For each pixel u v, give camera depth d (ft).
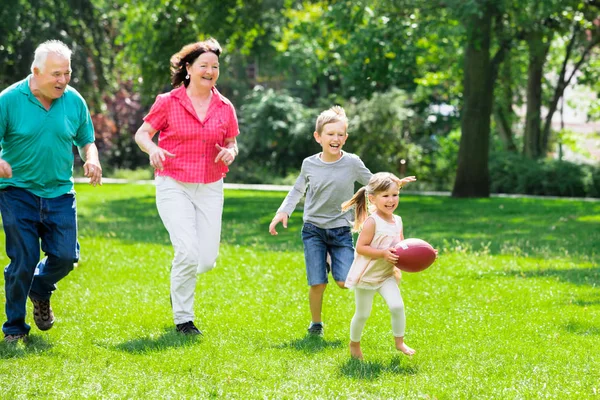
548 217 74.79
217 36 102.94
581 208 85.71
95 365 23.35
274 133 154.10
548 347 25.93
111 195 103.65
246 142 155.74
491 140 148.25
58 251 26.32
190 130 28.25
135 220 71.61
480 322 29.86
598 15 119.85
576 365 23.47
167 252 48.85
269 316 31.19
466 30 89.51
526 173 123.54
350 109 140.05
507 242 54.03
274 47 121.70
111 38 136.87
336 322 30.19
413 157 139.85
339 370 22.94
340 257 28.12
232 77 163.02
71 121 26.66
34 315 27.81
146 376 22.17
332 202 28.19
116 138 165.27
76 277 40.27
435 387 21.03
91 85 126.21
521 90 162.40
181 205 28.40
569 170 122.93
